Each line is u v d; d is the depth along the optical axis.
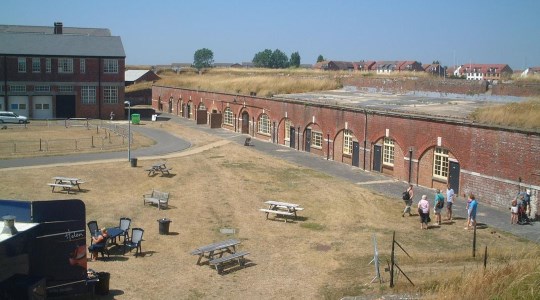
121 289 17.91
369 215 27.56
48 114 68.00
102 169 37.50
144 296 17.41
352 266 20.11
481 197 29.50
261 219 26.75
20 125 59.78
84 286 16.64
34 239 15.63
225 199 30.41
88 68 68.88
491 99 45.16
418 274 17.56
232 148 47.41
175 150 46.22
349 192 32.00
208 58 182.25
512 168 27.64
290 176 36.25
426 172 33.19
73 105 69.31
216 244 21.30
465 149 30.28
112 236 21.67
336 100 46.41
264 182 34.50
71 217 16.23
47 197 30.06
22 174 35.34
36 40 68.31
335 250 22.22
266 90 56.38
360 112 38.50
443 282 15.42
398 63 137.00
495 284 13.57
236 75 78.62
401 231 24.91
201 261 20.97
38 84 66.88
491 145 28.73
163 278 19.06
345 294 16.86
